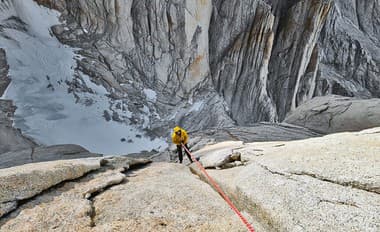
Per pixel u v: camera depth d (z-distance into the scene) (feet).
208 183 16.06
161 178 15.19
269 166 12.40
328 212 7.81
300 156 12.19
